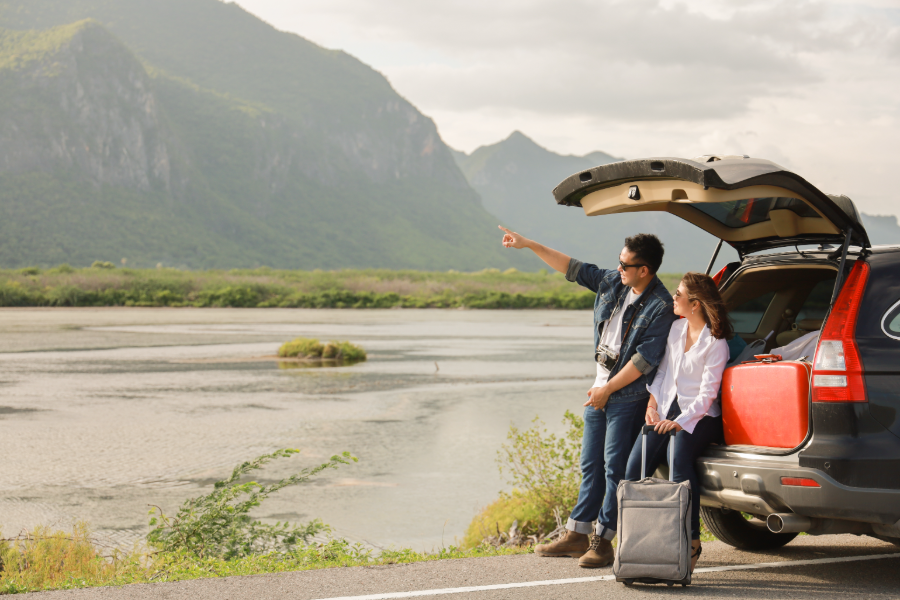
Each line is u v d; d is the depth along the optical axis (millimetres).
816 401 4012
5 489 10492
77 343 37031
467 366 28188
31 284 90750
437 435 14961
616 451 4797
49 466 11938
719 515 5281
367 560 5391
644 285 4750
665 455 4672
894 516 3936
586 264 5113
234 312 74062
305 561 5336
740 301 5402
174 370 26172
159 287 94312
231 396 20188
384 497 10328
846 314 4117
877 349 4055
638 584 4391
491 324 58750
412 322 60219
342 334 45406
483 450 13555
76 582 4656
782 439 4160
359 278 124188
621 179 4609
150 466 12008
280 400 19547
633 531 4266
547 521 7730
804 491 3967
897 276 4199
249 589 4281
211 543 6375
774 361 4355
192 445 13719
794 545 5504
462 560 4996
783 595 4172
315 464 12336
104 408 17938
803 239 4953
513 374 25656
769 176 4047
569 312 83625
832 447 3941
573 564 4871
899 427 3986
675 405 4586
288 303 89750
